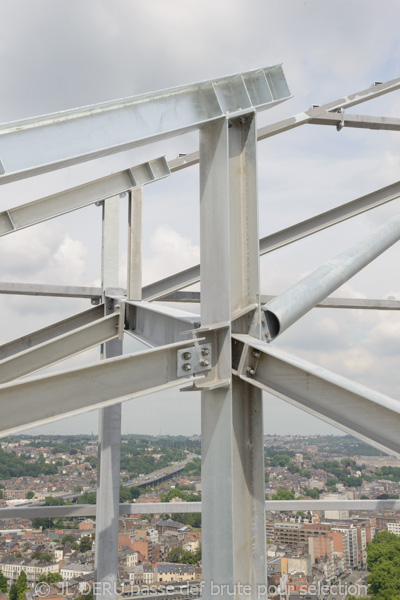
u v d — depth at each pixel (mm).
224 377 2781
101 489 6020
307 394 2625
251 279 2977
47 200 5348
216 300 2906
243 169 3094
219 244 2910
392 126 7383
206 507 2742
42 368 4863
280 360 2734
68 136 2600
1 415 2480
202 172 3053
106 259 6488
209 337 2883
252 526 2758
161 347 2756
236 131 3137
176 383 2781
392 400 2398
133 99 2795
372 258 3807
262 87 3201
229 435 2691
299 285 3213
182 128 2924
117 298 6133
